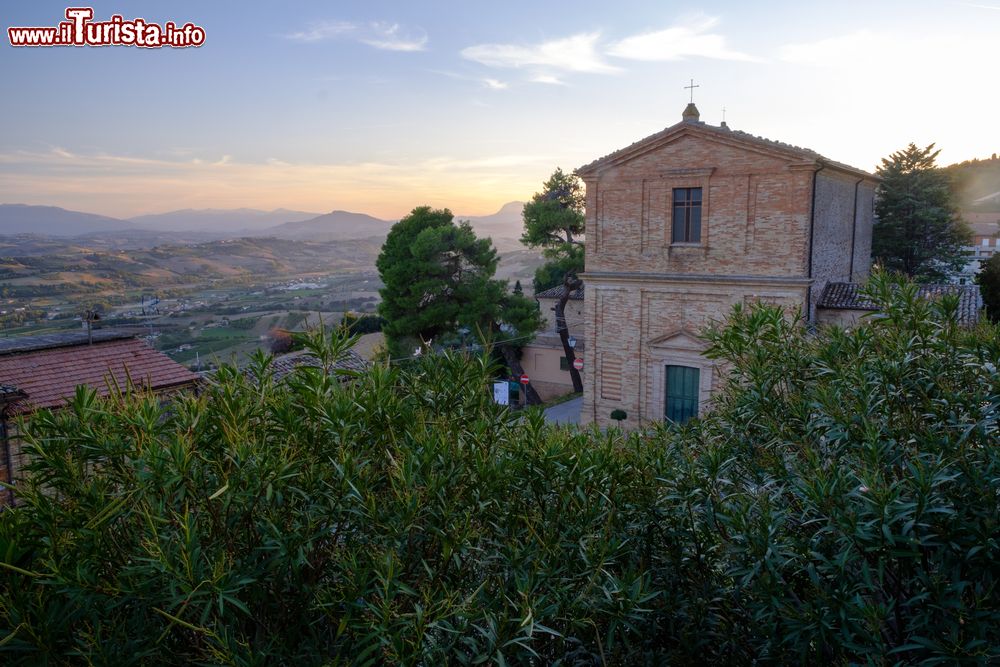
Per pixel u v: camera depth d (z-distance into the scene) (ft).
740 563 18.75
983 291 96.53
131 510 14.82
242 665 13.55
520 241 121.39
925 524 15.14
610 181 80.38
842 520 15.60
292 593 16.90
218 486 15.70
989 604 15.70
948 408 19.20
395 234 117.19
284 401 18.04
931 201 144.05
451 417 20.06
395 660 13.56
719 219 74.49
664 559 21.86
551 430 21.56
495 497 18.79
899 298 23.27
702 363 76.48
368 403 18.04
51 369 49.52
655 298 79.10
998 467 16.37
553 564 17.24
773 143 69.92
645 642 20.90
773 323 26.68
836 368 23.16
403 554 16.33
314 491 16.63
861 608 15.65
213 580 13.32
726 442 24.79
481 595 16.29
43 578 13.96
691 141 75.00
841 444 20.17
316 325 20.17
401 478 15.98
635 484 22.00
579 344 124.98
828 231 77.92
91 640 13.60
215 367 19.39
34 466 15.65
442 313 112.68
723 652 20.81
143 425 15.74
